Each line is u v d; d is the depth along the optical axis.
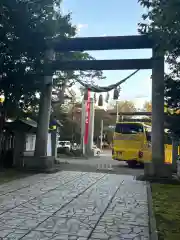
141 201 9.55
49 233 6.13
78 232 6.27
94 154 37.03
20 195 9.85
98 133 63.53
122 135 23.41
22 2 12.02
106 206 8.70
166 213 8.25
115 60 15.78
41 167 16.36
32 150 20.17
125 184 13.03
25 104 16.86
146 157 22.80
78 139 49.97
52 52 16.25
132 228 6.68
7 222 6.80
